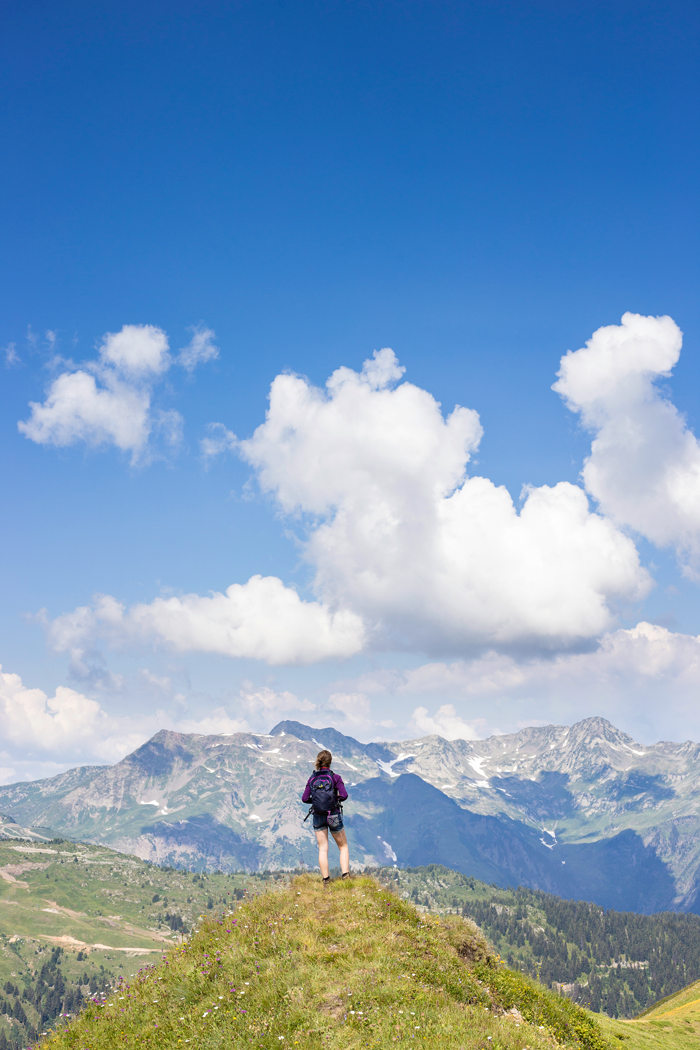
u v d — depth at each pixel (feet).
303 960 48.29
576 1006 59.82
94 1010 49.88
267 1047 39.63
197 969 50.57
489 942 63.36
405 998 43.78
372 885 62.59
